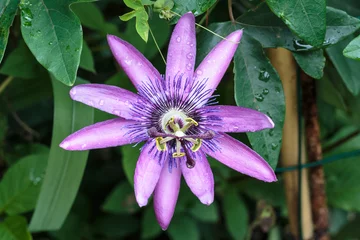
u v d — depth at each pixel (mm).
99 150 538
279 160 412
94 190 528
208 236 549
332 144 472
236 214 470
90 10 395
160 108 301
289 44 314
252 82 312
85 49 355
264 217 460
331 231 563
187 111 304
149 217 472
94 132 292
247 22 318
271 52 362
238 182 469
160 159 301
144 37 298
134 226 516
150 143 302
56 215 355
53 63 280
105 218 514
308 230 418
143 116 298
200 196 303
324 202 420
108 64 463
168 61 297
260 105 311
